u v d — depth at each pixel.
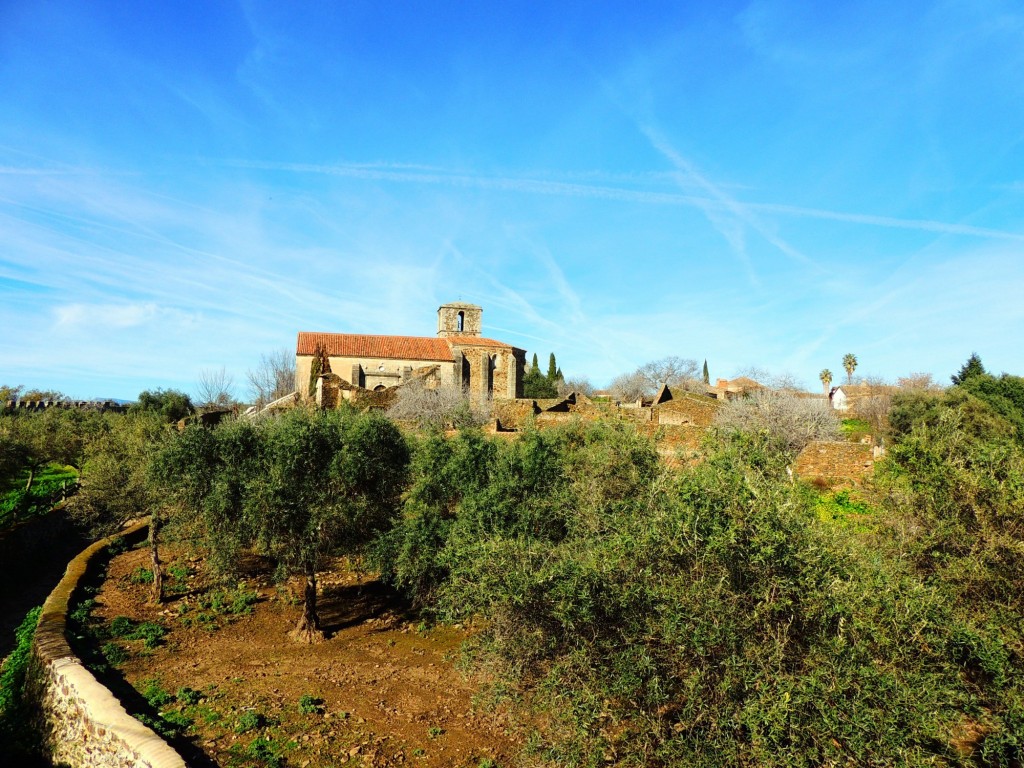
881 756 7.01
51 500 35.84
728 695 7.69
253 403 64.81
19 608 23.22
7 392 63.69
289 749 12.66
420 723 13.73
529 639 9.18
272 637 18.78
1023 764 8.01
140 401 65.38
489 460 19.53
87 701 13.30
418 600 19.47
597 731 8.51
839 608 7.46
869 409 50.16
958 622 8.31
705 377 98.12
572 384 92.19
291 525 17.61
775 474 10.66
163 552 27.53
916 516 11.55
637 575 8.66
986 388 41.03
